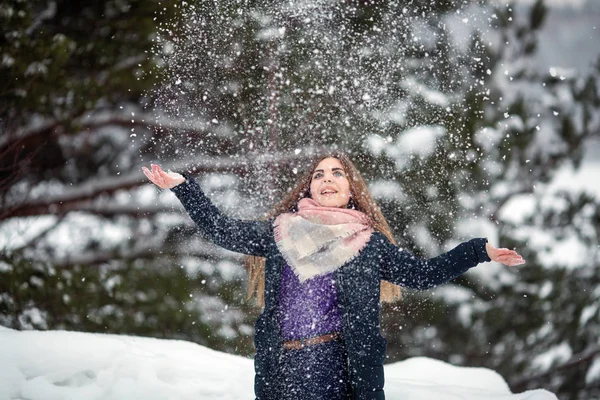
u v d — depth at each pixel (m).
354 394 3.35
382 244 3.55
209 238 3.60
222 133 7.20
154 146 9.29
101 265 9.80
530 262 10.56
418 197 8.34
